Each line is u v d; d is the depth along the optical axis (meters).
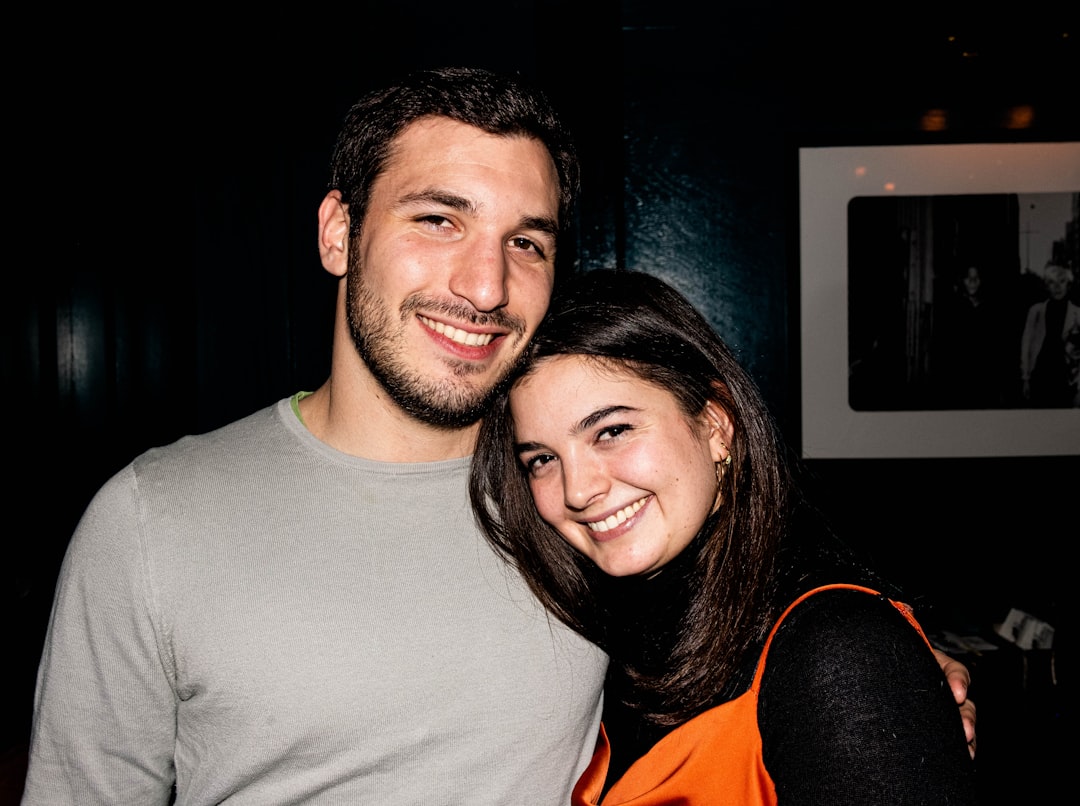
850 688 0.94
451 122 1.12
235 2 2.55
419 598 1.13
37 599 2.46
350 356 1.18
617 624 1.23
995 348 2.62
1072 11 2.51
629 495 1.16
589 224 2.62
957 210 2.61
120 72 2.54
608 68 2.62
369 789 1.09
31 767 1.11
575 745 1.22
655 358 1.14
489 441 1.24
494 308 1.10
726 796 1.05
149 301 2.56
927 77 2.62
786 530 1.16
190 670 1.07
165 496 1.11
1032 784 2.23
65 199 2.52
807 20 2.60
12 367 2.49
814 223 2.62
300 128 2.56
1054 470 2.64
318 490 1.15
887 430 2.64
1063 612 2.42
